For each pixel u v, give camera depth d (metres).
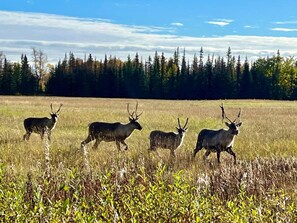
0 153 13.40
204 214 4.72
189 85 107.81
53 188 5.91
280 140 19.56
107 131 17.27
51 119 20.42
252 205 5.41
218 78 106.00
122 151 15.07
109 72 108.62
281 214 5.21
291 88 108.00
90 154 14.01
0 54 105.38
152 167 10.98
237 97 106.50
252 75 107.44
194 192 5.88
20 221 4.19
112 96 108.62
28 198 5.22
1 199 4.49
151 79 109.56
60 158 12.64
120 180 5.99
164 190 5.01
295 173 10.68
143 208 4.64
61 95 107.56
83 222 4.10
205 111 46.06
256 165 11.95
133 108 49.78
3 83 105.50
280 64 109.88
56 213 4.22
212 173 10.50
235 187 8.43
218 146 14.81
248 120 34.47
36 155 13.41
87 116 33.78
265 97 106.69
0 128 23.55
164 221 4.57
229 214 4.86
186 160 13.98
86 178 6.79
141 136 22.78
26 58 108.19
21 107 45.25
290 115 41.72
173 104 65.00
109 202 4.74
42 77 115.44
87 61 112.44
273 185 8.87
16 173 8.44
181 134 15.92
